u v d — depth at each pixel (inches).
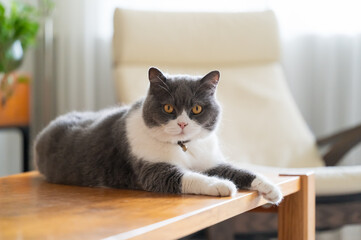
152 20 93.3
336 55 108.0
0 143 121.7
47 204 40.2
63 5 118.0
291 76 110.5
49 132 59.1
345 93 107.6
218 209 38.9
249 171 48.1
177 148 49.7
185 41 94.7
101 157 51.6
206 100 50.8
